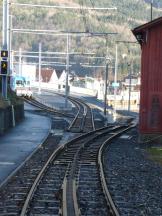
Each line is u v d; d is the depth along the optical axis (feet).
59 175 84.53
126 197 67.46
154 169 102.32
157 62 156.66
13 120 188.55
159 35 156.35
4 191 68.59
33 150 124.88
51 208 56.65
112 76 645.92
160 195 71.61
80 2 200.13
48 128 192.34
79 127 207.00
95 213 55.57
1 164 98.73
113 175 88.33
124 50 590.55
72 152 120.98
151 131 156.66
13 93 235.61
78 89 629.51
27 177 82.17
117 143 155.63
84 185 75.05
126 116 328.49
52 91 544.21
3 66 178.70
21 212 52.75
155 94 156.66
